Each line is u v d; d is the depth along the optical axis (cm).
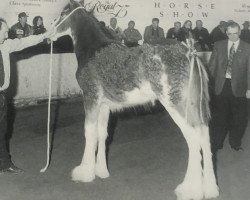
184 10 1111
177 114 379
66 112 785
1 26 431
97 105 436
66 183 439
